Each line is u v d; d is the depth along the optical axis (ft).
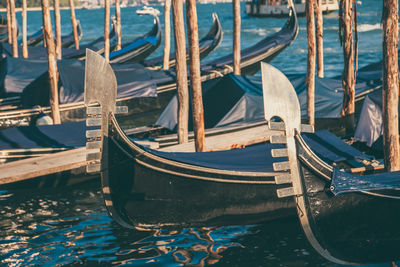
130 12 551.18
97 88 27.81
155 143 44.96
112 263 30.68
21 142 43.27
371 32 178.60
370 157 38.75
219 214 33.06
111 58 89.15
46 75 59.72
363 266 30.60
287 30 82.64
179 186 31.71
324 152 39.29
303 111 53.06
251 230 34.65
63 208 39.09
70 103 58.70
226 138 47.50
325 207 27.99
